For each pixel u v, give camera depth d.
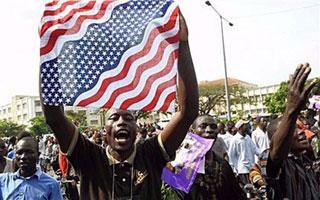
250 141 12.85
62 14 3.44
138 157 3.62
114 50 3.47
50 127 3.49
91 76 3.40
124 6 3.57
